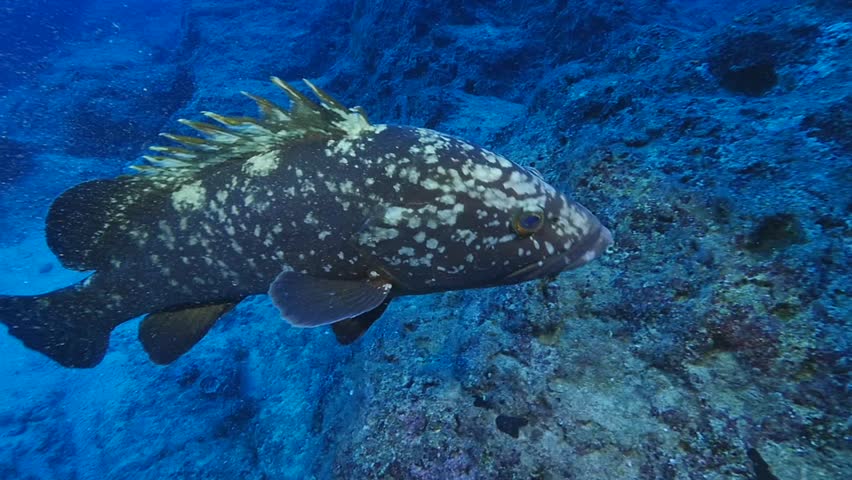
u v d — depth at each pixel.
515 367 0.66
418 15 2.39
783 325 0.52
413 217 0.50
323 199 0.51
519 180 0.51
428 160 0.50
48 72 4.55
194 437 1.29
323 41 3.66
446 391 0.70
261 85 3.22
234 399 1.40
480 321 0.75
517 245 0.51
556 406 0.61
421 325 0.88
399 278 0.54
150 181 0.56
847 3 0.86
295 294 0.51
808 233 0.56
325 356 1.38
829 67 0.79
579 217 0.53
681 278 0.60
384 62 2.46
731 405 0.52
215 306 0.63
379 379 0.78
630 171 0.74
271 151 0.53
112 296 0.62
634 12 1.92
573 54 1.97
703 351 0.55
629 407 0.57
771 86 0.88
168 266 0.58
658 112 0.84
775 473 0.47
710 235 0.62
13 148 2.93
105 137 3.23
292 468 1.05
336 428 0.92
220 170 0.54
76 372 1.67
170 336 0.64
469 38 2.25
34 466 1.33
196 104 2.98
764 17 0.95
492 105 1.86
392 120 2.28
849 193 0.57
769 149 0.67
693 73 0.96
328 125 0.52
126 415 1.42
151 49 5.57
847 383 0.47
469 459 0.62
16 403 1.56
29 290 2.19
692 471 0.50
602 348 0.63
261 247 0.54
